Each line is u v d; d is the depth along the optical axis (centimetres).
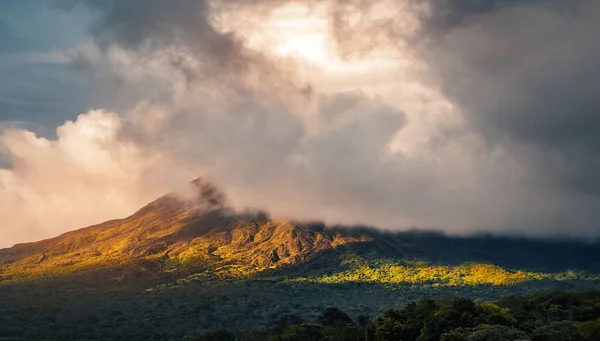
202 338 18550
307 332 17050
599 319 14088
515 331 12988
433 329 14250
